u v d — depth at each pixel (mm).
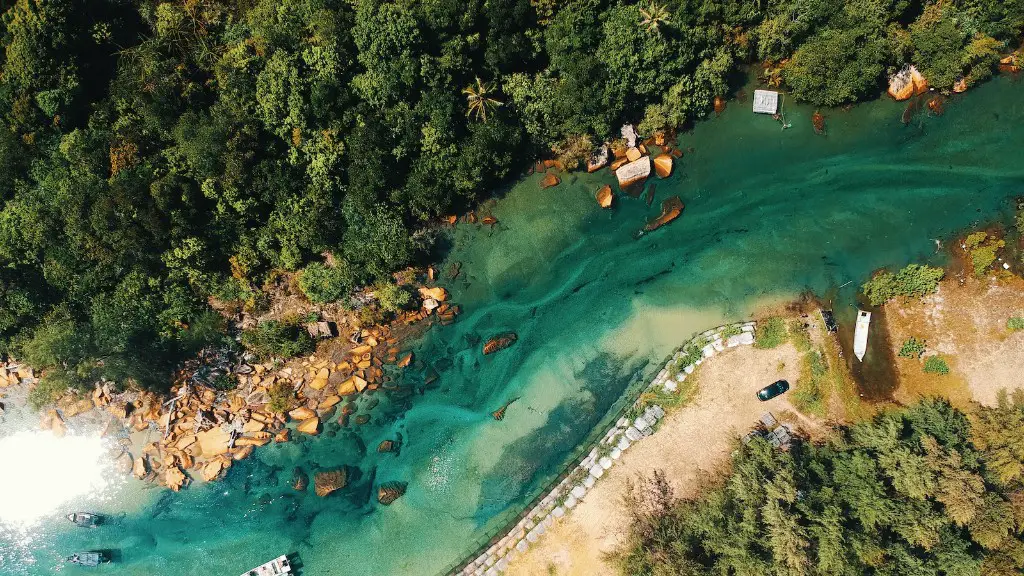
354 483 48125
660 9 43219
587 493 45625
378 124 45031
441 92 44906
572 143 48125
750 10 45625
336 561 47438
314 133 44812
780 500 39719
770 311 47375
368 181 45312
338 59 43281
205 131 42688
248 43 43531
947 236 47000
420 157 46781
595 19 45062
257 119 44250
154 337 46438
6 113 44062
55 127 45000
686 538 41344
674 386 46469
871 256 47438
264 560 47469
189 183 44250
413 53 43688
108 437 47750
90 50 45531
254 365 48031
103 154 44188
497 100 47656
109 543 47688
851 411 44844
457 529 47125
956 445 40938
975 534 37594
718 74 47406
